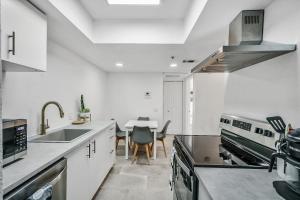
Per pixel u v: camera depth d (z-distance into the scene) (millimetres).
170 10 2137
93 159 2113
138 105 5406
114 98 5402
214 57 1336
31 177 1012
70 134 2422
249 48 1135
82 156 1786
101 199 2230
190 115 5176
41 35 1501
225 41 2250
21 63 1271
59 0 1518
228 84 2070
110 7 2074
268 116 1370
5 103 1628
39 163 1109
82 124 2848
